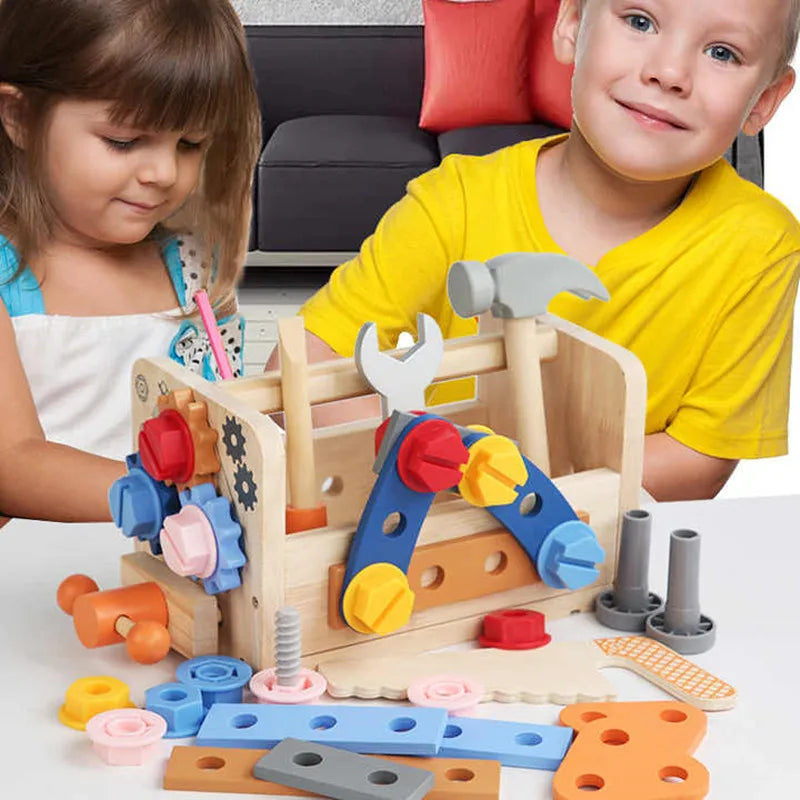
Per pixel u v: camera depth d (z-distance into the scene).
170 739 0.85
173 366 0.95
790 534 1.12
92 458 1.31
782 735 0.86
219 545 0.88
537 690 0.89
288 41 4.06
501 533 0.96
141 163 1.38
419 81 4.11
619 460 1.01
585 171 1.42
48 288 1.56
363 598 0.89
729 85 1.28
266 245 3.65
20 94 1.38
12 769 0.81
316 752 0.81
